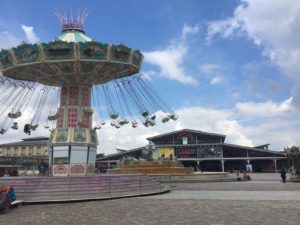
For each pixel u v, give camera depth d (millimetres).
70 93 25203
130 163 48812
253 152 79188
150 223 11461
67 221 11992
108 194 19609
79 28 26531
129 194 20297
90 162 24344
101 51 22719
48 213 13891
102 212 13992
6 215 13484
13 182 18188
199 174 42625
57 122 25016
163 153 79188
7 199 14305
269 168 81438
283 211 13820
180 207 15328
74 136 23781
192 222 11562
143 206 15742
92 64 23500
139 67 25453
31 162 56125
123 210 14500
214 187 29094
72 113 24844
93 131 25109
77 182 19031
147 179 23594
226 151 80938
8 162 55375
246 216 12664
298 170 39500
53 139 24047
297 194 21203
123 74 26609
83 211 14336
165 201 17766
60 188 18438
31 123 25969
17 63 22953
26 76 25500
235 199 18484
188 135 82000
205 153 80312
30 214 13680
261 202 16938
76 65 23234
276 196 19984
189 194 21953
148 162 48062
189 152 81125
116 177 21047
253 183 34438
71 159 23562
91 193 18984
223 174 43812
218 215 12969
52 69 23719
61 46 22078
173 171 44969
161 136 82688
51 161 24062
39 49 22062
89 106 25781
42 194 17875
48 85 27219
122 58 23625
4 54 23375
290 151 42969
